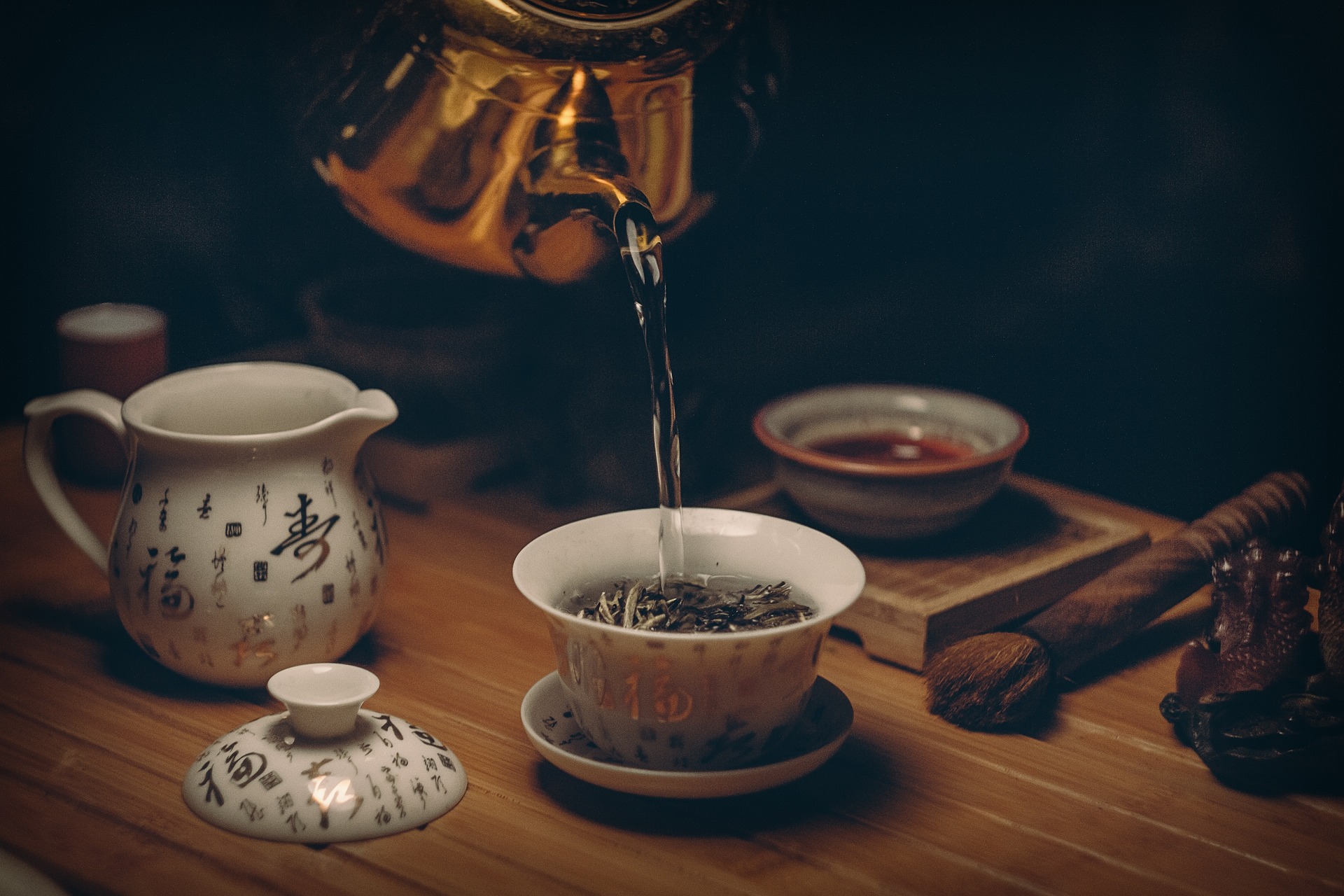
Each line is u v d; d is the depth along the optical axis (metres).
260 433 0.82
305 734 0.71
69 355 0.94
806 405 0.89
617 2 0.78
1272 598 0.75
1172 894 0.69
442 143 0.79
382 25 0.78
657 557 0.76
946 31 1.03
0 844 0.70
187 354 1.06
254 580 0.76
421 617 0.85
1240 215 1.04
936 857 0.71
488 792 0.73
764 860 0.70
